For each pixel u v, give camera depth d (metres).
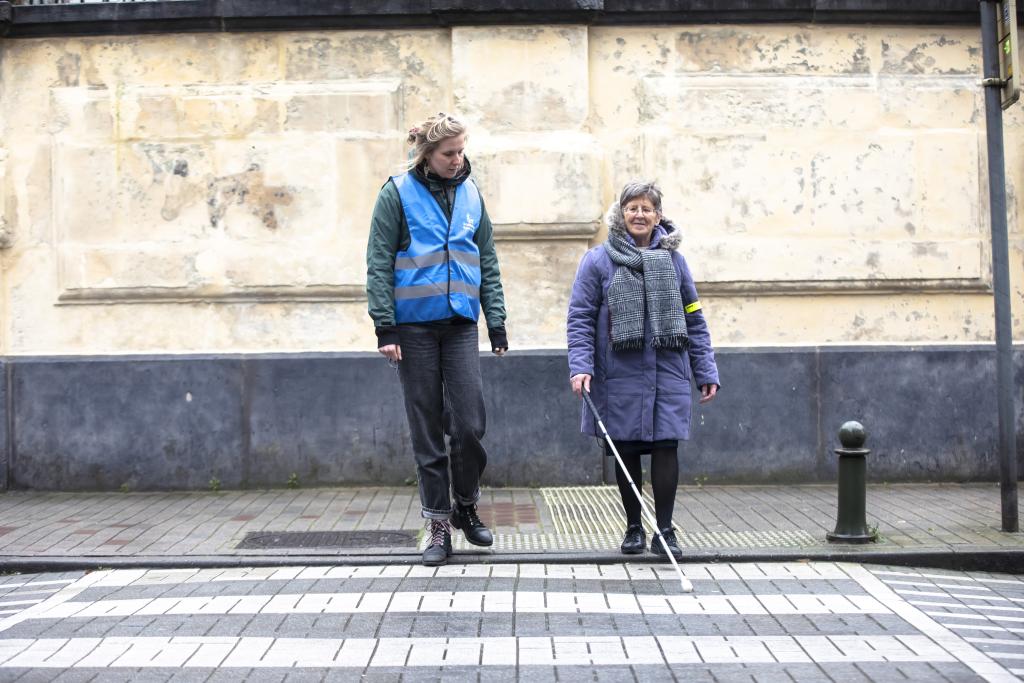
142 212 8.81
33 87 8.87
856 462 6.50
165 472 8.67
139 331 8.80
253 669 4.25
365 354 8.67
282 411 8.66
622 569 6.01
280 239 8.77
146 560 6.25
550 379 8.63
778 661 4.30
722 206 8.80
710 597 5.38
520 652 4.44
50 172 8.84
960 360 8.76
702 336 6.38
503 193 8.64
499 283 6.50
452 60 8.75
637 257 6.25
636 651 4.45
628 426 6.16
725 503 7.90
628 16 8.74
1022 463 8.76
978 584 5.84
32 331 8.83
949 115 8.91
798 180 8.82
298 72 8.82
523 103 8.70
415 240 6.18
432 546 6.19
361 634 4.73
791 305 8.82
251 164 8.78
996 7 7.00
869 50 8.88
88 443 8.70
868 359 8.73
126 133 8.82
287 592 5.55
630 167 8.80
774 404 8.70
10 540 6.86
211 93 8.80
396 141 8.79
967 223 8.88
